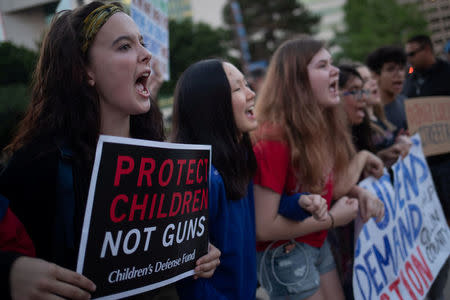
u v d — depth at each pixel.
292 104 1.88
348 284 2.15
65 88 1.07
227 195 1.45
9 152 1.14
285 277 1.83
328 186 1.95
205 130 1.51
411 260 2.24
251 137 1.82
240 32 18.97
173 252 1.11
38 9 11.59
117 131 1.17
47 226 1.01
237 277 1.42
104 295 0.93
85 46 1.07
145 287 1.02
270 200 1.69
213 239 1.42
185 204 1.16
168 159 1.10
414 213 2.40
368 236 2.00
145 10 2.96
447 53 4.43
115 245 0.96
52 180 1.00
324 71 1.95
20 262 0.85
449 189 3.15
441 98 2.96
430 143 2.89
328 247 2.06
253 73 11.32
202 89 1.53
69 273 0.87
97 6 1.10
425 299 2.66
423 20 25.06
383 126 2.81
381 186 2.21
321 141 1.89
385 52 3.12
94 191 0.93
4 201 0.96
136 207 1.01
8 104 7.64
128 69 1.08
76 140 1.05
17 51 10.88
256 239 1.72
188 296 1.29
